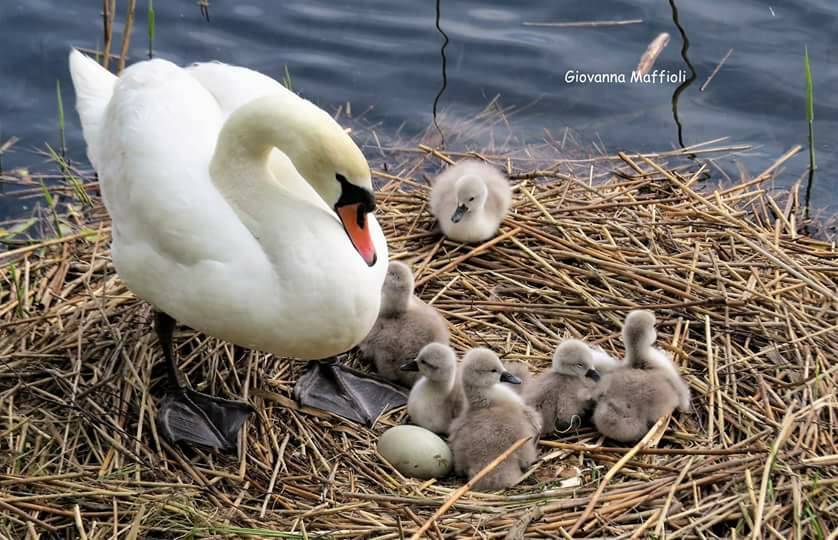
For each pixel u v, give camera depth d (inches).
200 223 291.9
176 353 355.6
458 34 528.1
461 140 474.9
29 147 462.6
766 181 452.8
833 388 330.6
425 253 405.1
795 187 444.8
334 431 335.3
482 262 397.1
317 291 289.4
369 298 297.4
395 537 289.0
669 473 309.3
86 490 299.1
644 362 336.2
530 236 406.9
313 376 351.9
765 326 360.2
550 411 333.7
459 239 402.0
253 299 291.6
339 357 370.0
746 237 406.3
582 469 319.0
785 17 535.5
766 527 285.6
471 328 374.6
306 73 505.0
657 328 367.9
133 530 283.3
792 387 335.6
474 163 418.9
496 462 303.9
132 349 350.3
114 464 310.5
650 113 486.3
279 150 314.0
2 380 338.0
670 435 326.6
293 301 290.5
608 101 492.4
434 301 380.2
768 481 294.5
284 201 293.7
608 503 296.4
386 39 525.7
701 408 336.8
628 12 539.8
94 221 422.9
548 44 521.7
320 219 293.4
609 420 324.2
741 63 508.4
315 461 321.4
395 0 545.6
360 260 295.1
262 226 292.2
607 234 402.6
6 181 444.8
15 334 353.7
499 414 319.0
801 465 299.7
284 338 297.7
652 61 509.7
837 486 296.4
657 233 405.1
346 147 285.9
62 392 336.5
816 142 471.5
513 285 387.9
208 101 321.7
